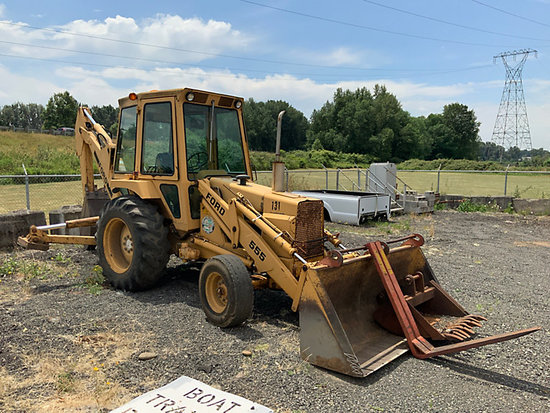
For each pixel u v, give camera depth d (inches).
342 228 446.6
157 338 168.9
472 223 513.7
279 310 205.9
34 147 1528.1
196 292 228.8
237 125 246.4
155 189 228.8
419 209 571.8
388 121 2950.3
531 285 261.4
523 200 612.7
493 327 192.1
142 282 222.8
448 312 189.8
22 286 233.5
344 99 3002.0
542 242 407.2
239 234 198.8
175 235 233.9
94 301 211.3
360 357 151.3
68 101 3152.1
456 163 1939.0
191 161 221.5
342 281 163.2
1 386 131.0
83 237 261.6
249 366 147.7
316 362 148.6
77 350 157.2
